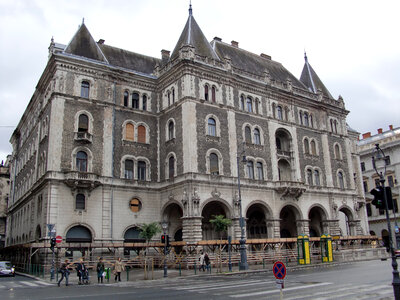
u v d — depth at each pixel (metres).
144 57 54.16
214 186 42.56
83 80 43.88
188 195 40.59
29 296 19.45
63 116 41.38
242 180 45.16
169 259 39.81
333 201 54.84
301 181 51.94
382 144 76.50
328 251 42.19
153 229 38.09
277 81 54.28
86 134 41.62
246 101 49.41
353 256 45.19
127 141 44.94
